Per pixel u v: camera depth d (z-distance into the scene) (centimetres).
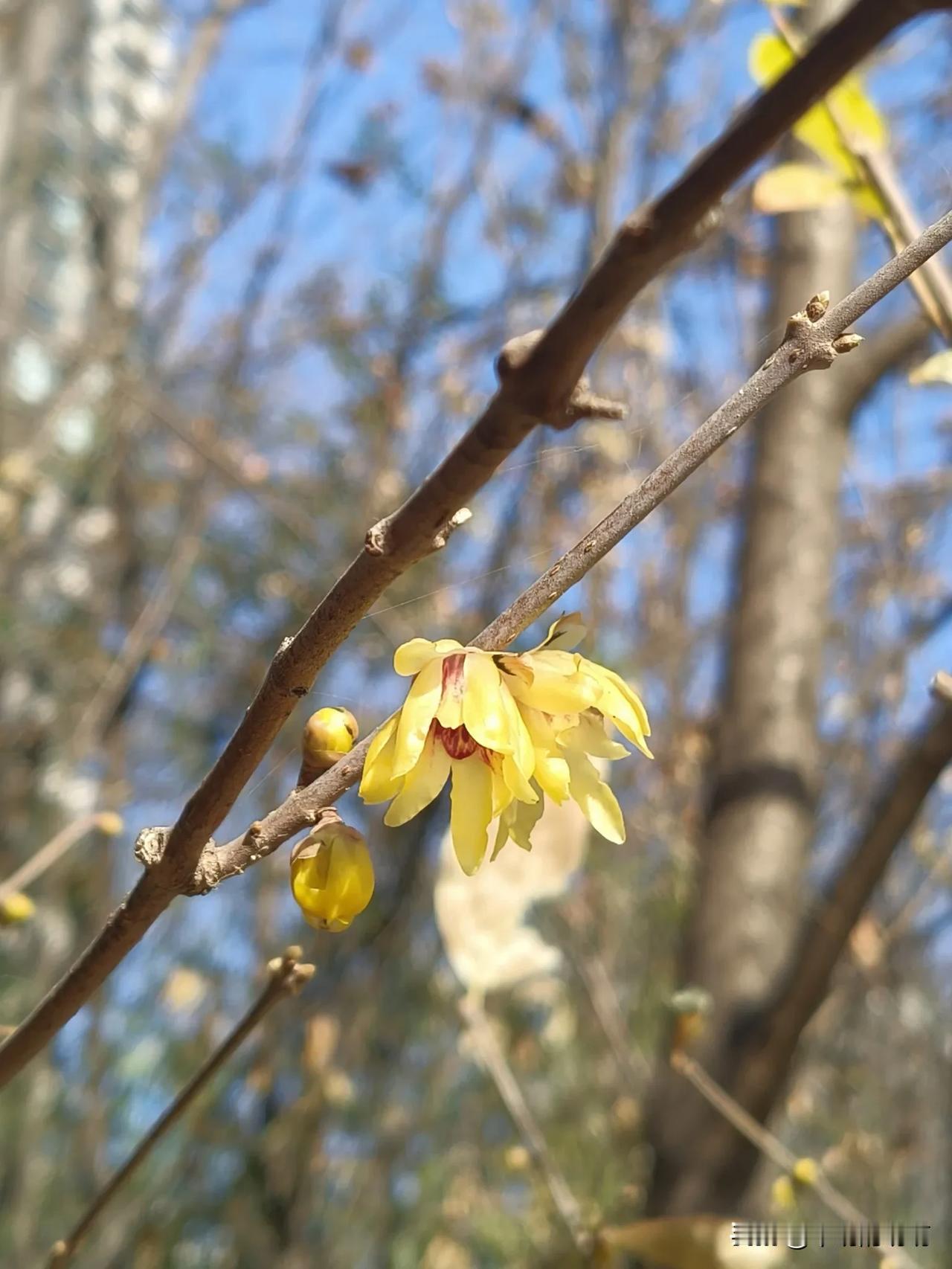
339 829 15
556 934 56
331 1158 68
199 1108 63
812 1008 32
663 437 63
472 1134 67
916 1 9
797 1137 65
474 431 11
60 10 73
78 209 75
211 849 15
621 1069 53
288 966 18
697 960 35
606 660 61
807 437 41
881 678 60
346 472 75
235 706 76
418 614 66
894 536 63
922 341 40
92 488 76
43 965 67
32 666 74
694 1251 24
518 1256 61
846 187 24
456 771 16
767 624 39
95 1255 61
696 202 10
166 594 65
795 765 37
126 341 71
